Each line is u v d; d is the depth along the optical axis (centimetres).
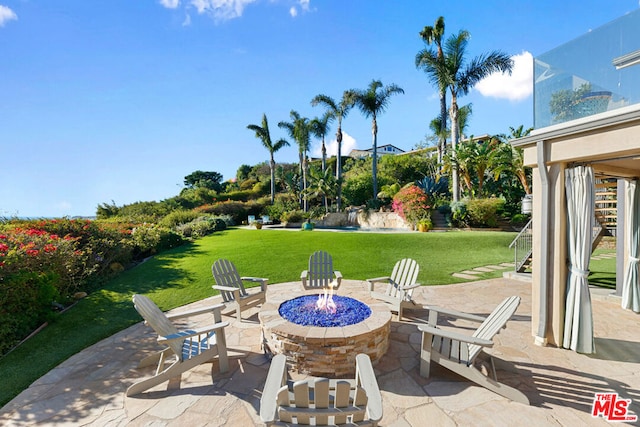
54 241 708
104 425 277
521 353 413
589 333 408
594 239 923
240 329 506
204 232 2036
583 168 411
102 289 757
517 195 2073
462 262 1043
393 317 552
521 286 771
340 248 1277
